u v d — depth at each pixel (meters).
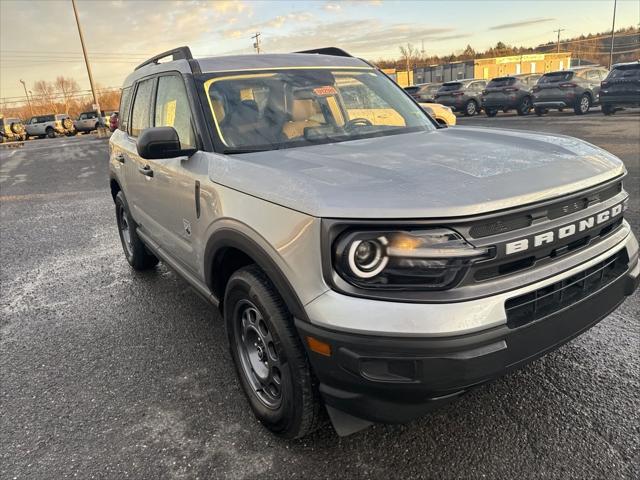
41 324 4.21
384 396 2.01
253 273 2.48
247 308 2.66
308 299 2.09
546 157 2.47
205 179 2.83
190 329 3.96
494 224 1.99
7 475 2.48
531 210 2.06
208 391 3.10
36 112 96.25
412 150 2.69
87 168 15.37
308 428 2.42
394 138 3.15
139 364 3.47
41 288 5.07
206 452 2.57
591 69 20.23
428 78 54.19
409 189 2.06
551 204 2.11
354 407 2.10
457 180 2.13
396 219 1.92
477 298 1.95
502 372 2.03
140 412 2.94
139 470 2.47
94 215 8.34
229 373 3.30
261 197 2.36
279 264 2.21
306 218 2.08
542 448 2.44
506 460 2.38
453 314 1.91
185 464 2.49
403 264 1.94
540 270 2.12
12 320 4.33
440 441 2.53
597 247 2.37
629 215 5.75
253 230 2.37
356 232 1.96
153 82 4.01
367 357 1.96
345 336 1.98
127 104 4.91
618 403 2.71
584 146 2.75
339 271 2.02
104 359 3.57
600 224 2.34
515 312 2.09
